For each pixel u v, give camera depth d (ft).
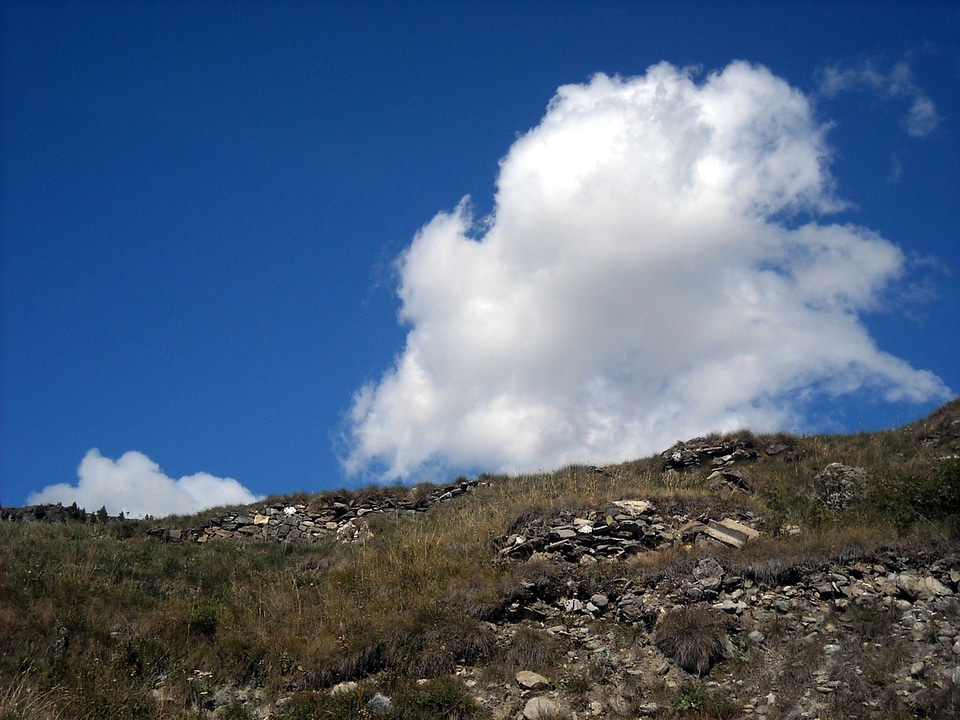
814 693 38.81
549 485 80.33
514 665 44.19
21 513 83.76
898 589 46.57
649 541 57.47
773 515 60.49
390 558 59.16
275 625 50.16
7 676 44.37
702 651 42.50
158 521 85.97
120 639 49.34
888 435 85.10
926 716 35.83
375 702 41.04
